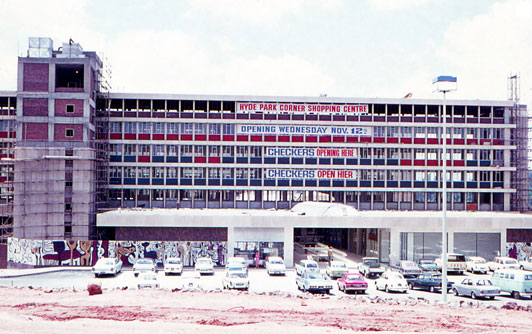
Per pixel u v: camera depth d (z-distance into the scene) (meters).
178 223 56.12
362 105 76.25
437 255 57.19
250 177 75.38
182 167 74.94
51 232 62.44
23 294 32.81
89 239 62.88
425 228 57.00
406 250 56.88
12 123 72.94
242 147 75.38
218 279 46.19
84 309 26.52
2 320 22.28
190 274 46.28
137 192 74.88
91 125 65.88
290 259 55.66
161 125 74.62
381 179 76.88
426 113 76.94
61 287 40.69
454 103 76.69
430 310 28.75
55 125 64.06
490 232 58.00
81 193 63.00
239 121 74.75
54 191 62.66
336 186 76.00
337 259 63.47
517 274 35.94
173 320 23.78
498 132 78.25
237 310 27.19
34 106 64.00
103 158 71.12
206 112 74.81
